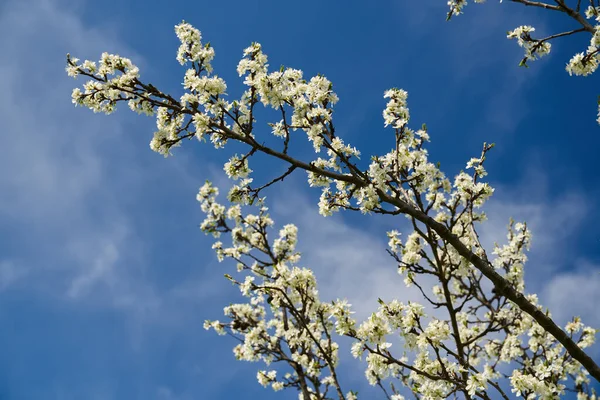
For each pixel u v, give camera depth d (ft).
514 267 32.37
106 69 24.91
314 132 21.86
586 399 30.22
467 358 22.99
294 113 22.72
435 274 23.59
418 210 21.31
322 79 22.61
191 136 23.94
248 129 22.24
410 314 21.11
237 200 23.68
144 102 24.86
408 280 24.53
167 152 24.39
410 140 23.29
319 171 22.06
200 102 22.57
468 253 20.65
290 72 23.18
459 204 26.37
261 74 22.26
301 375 34.45
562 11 22.31
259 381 36.94
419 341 20.81
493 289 30.58
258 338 36.37
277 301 28.84
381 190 21.50
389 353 20.75
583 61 22.91
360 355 20.74
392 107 22.76
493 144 23.66
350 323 21.70
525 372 30.40
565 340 18.86
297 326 35.06
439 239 24.27
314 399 34.47
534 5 22.94
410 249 26.22
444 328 21.20
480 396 19.69
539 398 20.90
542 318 19.27
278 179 22.88
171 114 24.66
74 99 24.79
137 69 24.82
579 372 30.96
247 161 23.31
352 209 22.09
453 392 20.31
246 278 29.94
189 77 22.98
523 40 24.27
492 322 27.68
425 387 20.80
